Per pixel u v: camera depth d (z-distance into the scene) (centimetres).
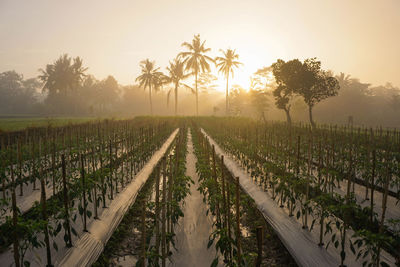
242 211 686
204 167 745
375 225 551
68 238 454
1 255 435
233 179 988
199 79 8406
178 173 666
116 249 520
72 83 7975
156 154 1390
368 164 739
